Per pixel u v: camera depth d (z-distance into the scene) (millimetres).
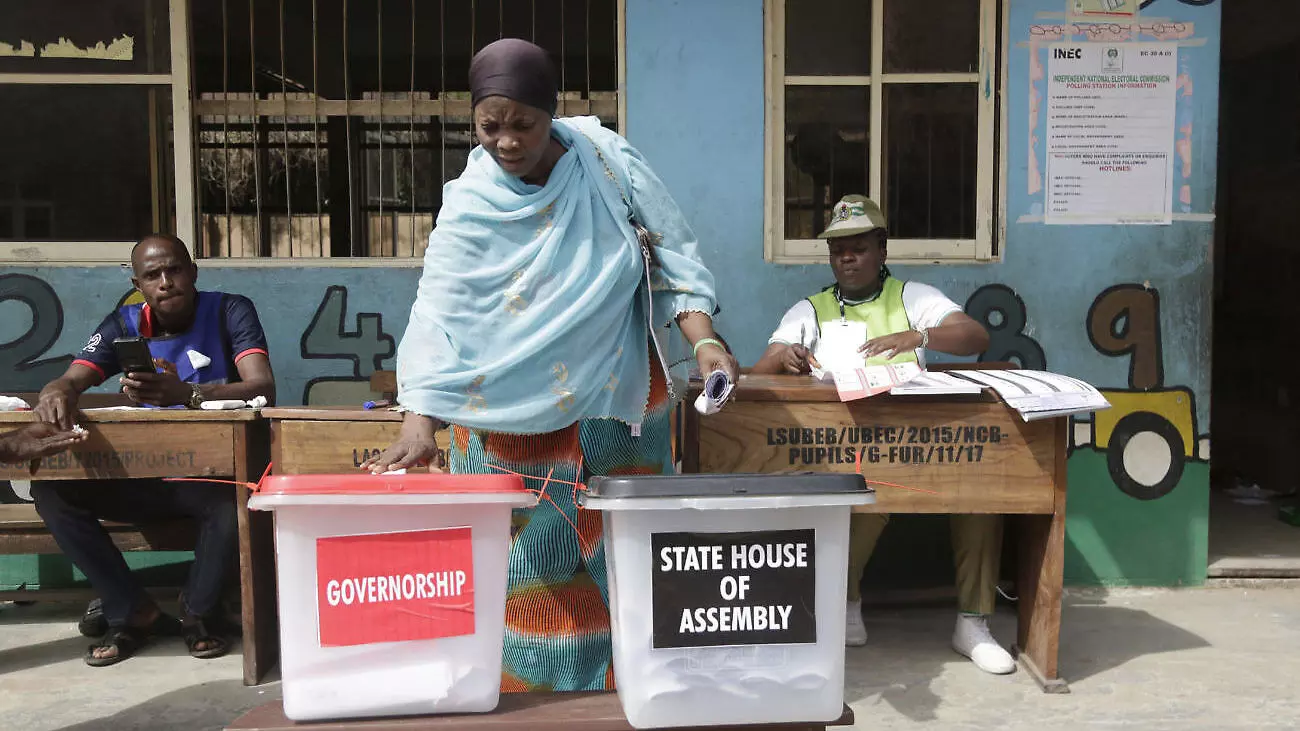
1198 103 3820
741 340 3900
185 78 3906
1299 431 6281
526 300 1928
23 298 3816
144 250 3248
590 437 2029
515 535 2037
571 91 4066
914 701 2793
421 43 4102
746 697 1600
